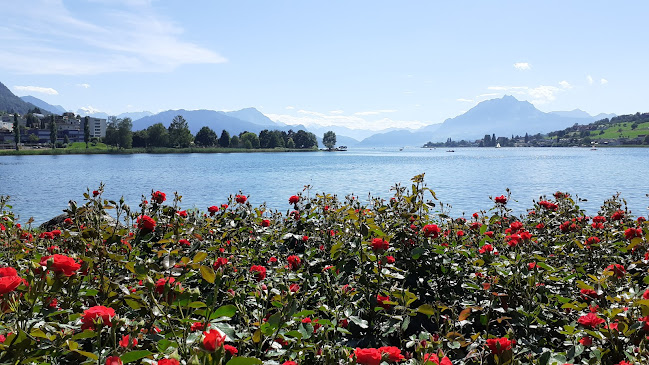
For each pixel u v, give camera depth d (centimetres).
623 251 583
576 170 5331
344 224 632
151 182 4181
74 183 4128
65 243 393
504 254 568
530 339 383
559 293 483
